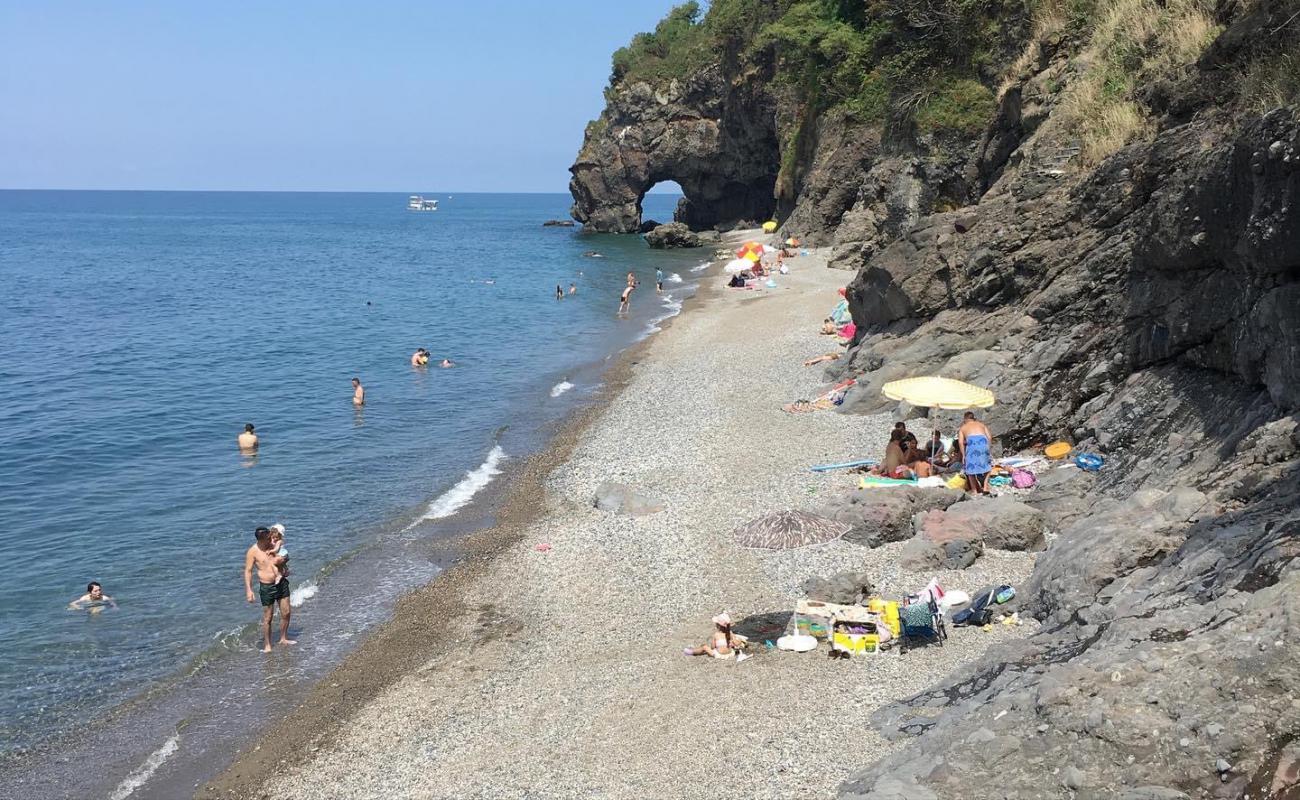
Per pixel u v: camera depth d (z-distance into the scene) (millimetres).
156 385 38625
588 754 12180
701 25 109250
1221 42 20188
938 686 12102
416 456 27922
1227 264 15938
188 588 19094
